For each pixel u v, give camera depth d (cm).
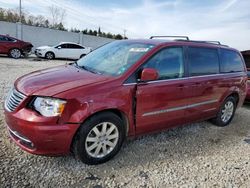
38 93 290
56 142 288
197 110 440
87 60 421
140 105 348
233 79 511
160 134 449
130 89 334
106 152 333
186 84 404
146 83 350
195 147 410
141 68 351
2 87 672
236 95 539
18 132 296
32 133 281
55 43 2742
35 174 294
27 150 295
